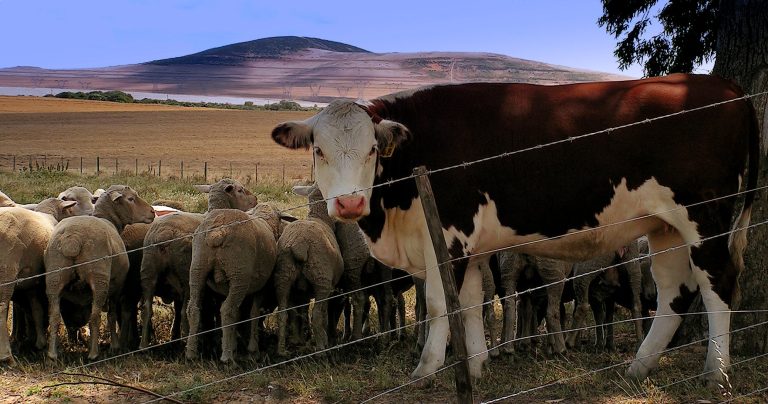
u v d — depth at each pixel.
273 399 7.23
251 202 11.59
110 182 29.08
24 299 9.50
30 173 32.38
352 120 6.73
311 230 9.30
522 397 7.05
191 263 8.88
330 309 10.36
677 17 13.38
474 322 7.76
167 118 90.12
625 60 14.09
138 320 11.25
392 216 7.47
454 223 7.24
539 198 7.18
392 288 10.27
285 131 6.96
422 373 7.36
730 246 7.18
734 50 8.84
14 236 8.48
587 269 9.44
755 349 8.23
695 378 7.38
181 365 8.46
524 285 9.68
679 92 7.14
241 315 10.00
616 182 7.11
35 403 7.11
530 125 7.20
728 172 7.05
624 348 9.73
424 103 7.39
